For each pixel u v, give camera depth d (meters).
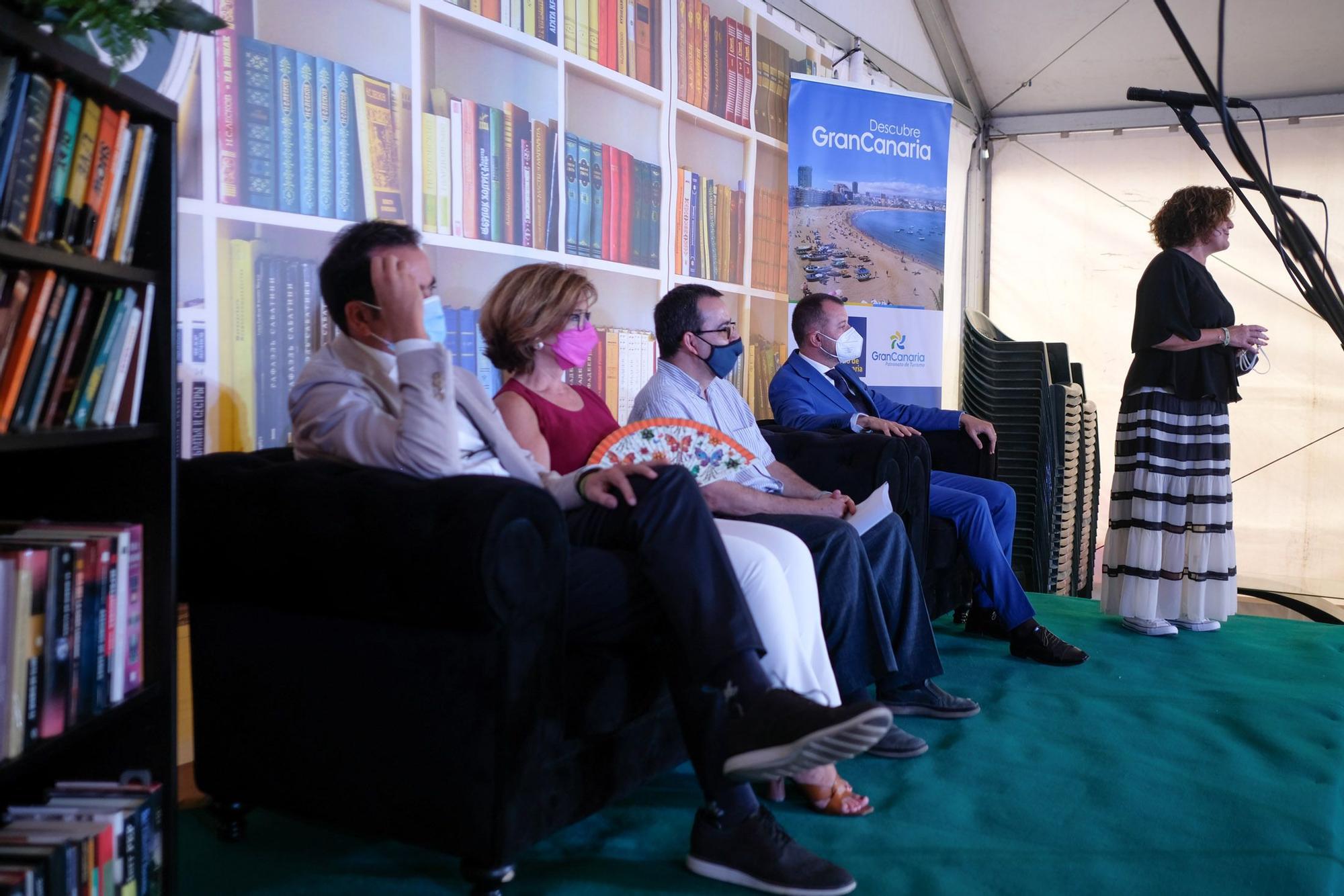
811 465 2.94
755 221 4.22
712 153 4.02
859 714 1.37
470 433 1.80
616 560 1.64
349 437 1.62
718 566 1.60
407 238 1.77
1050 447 4.92
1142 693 2.78
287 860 1.70
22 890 1.15
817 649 1.86
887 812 1.95
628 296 3.50
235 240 2.06
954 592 3.39
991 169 6.38
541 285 2.10
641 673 1.70
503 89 2.84
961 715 2.53
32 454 1.45
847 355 3.48
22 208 1.16
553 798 1.51
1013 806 1.98
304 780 1.59
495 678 1.40
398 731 1.49
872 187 4.43
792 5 4.33
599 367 3.25
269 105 2.08
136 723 1.42
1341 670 3.07
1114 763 2.22
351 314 1.76
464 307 2.67
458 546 1.35
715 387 2.73
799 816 1.93
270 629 1.61
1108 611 3.59
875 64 5.02
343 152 2.27
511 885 1.62
